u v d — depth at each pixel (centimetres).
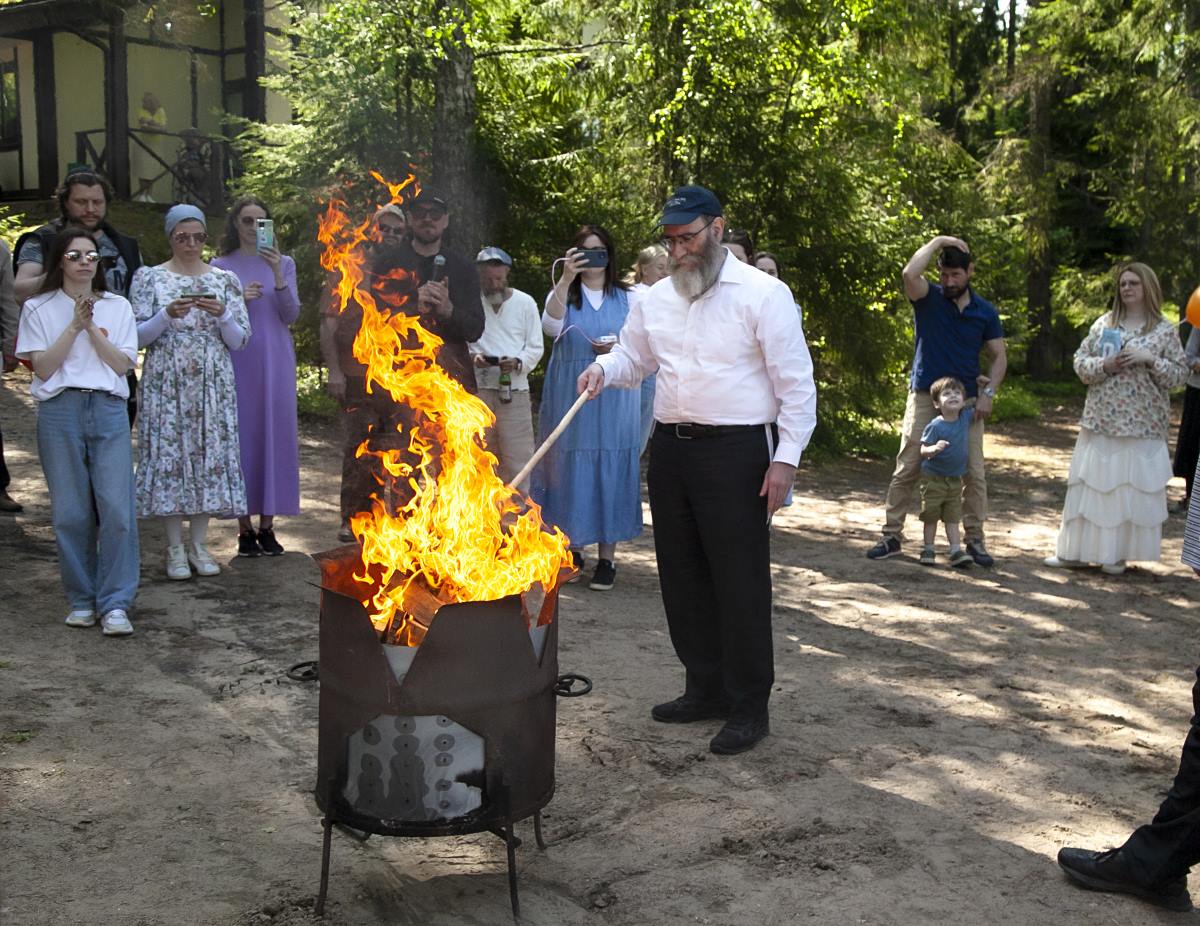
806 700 483
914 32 1380
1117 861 327
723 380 419
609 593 640
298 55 1225
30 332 507
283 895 317
